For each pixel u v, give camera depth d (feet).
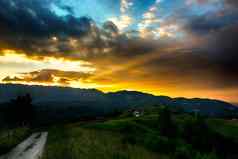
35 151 107.34
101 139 164.25
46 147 119.65
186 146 136.56
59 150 106.32
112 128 281.54
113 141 154.81
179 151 122.62
